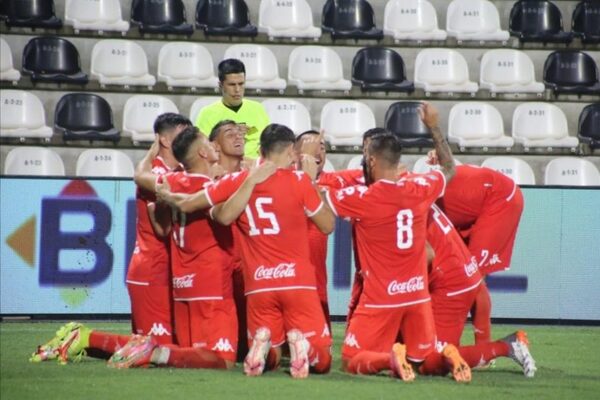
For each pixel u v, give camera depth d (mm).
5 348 28547
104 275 34844
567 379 25172
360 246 24281
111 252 34844
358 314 24422
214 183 24203
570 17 50188
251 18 48375
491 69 47781
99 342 25766
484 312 26859
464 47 48625
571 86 48125
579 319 36562
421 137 45406
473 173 27297
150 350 24781
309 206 23938
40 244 34438
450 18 49094
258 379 23344
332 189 24438
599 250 36562
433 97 46812
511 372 26266
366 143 25016
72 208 34562
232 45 46594
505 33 48562
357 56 46969
